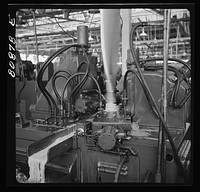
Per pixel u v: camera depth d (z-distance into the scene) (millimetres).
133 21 3895
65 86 1701
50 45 5977
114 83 1428
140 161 1184
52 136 1363
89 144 1285
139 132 1392
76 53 1995
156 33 4727
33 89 2549
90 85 2201
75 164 1284
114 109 1448
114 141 1136
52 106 1834
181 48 5629
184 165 1089
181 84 1447
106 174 1236
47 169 1207
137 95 1498
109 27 1232
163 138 1052
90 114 1929
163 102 1043
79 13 3557
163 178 1095
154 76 1427
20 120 1669
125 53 2881
